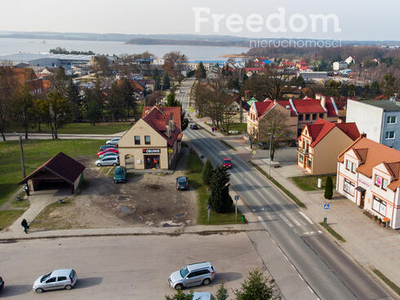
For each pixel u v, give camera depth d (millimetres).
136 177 58375
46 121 90688
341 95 143500
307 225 42219
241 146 80688
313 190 52750
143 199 49594
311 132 60062
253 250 36781
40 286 29953
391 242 37781
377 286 30859
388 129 65312
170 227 41719
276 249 36969
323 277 32156
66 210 46031
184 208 46844
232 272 32938
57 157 53125
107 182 56094
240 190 53531
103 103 124250
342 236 39281
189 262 34656
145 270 33344
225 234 40219
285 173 60875
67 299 29250
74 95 119875
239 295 23625
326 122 61094
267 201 49250
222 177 44625
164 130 63156
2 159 69125
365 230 40406
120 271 33156
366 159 46281
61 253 36281
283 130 72875
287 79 178250
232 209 46781
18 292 30250
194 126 102188
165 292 30062
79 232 40344
